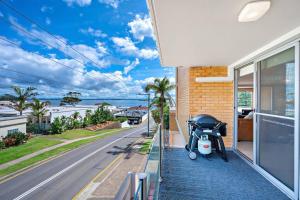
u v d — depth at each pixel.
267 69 3.30
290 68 2.69
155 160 2.85
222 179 3.22
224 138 5.13
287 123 2.71
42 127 24.97
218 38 2.86
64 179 9.45
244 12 1.97
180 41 3.04
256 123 3.62
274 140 3.05
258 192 2.78
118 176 9.79
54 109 31.58
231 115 5.11
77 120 30.16
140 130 30.30
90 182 9.05
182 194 2.75
